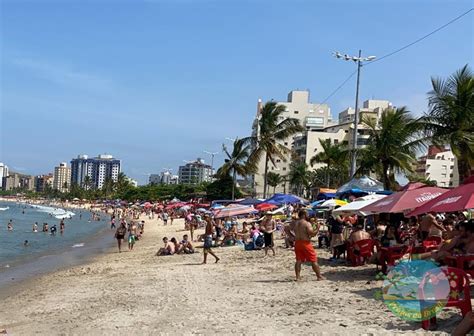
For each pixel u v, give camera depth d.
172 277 18.44
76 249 41.19
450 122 30.53
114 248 41.09
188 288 15.31
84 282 19.62
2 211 144.00
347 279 14.41
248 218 53.50
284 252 24.09
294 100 141.00
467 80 29.77
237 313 10.91
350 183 28.38
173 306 12.48
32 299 16.39
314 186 101.69
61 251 39.47
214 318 10.63
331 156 69.00
